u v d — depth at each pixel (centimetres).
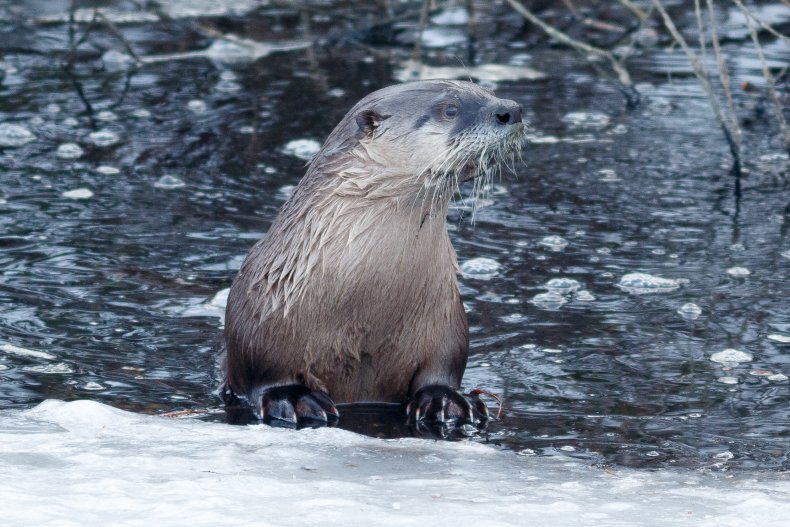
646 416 1427
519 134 1427
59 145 2561
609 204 2295
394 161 1415
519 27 3694
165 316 1745
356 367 1485
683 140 2688
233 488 1058
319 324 1437
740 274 1945
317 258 1418
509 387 1526
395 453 1256
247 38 3550
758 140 2691
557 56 3375
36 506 970
